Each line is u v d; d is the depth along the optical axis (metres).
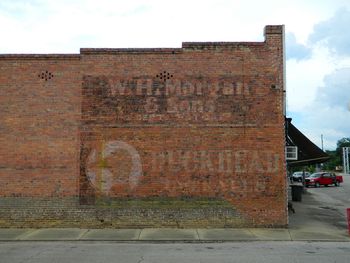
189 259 11.73
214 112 17.95
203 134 17.91
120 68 18.08
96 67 18.09
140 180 17.81
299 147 22.83
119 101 18.00
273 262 11.30
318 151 22.70
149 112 17.95
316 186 57.50
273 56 18.06
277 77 18.02
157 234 16.28
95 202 17.77
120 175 17.83
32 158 17.89
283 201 17.72
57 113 18.02
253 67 18.06
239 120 17.94
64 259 11.74
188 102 17.98
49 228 17.58
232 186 17.77
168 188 17.78
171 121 17.94
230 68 18.06
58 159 17.88
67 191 17.80
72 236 15.94
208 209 17.70
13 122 18.02
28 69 18.12
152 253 12.72
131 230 17.14
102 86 18.03
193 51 18.09
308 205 28.91
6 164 17.89
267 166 17.83
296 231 17.08
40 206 17.75
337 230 17.52
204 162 17.83
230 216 17.67
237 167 17.83
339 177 62.47
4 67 18.14
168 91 18.00
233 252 12.89
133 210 17.72
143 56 18.11
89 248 13.73
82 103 18.02
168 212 17.70
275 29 18.14
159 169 17.83
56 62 18.14
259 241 15.16
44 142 17.92
